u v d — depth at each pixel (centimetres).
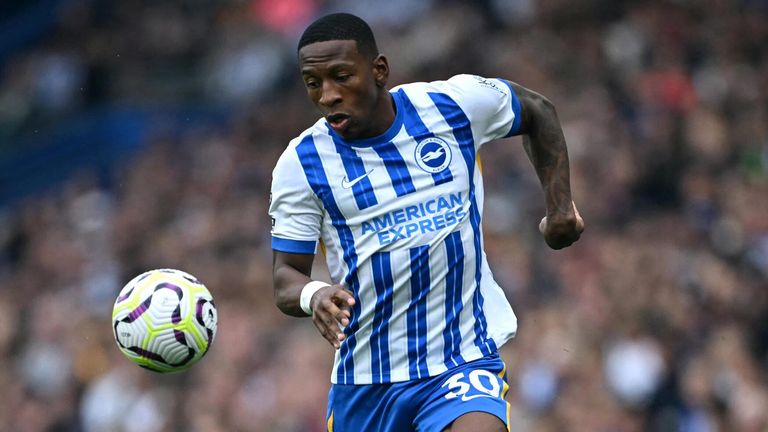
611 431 3878
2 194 7831
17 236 6750
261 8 7250
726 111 5428
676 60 5700
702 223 4725
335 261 1842
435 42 6162
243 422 4328
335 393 1894
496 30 6256
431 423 1786
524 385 4081
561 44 5956
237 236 5466
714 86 5547
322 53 1744
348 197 1803
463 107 1838
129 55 7769
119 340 1883
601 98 5503
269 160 6000
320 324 1705
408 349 1816
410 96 1838
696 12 5978
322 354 4350
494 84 1875
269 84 6912
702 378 3888
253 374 4462
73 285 5862
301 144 1830
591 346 4128
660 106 5406
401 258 1794
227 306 4912
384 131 1809
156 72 7638
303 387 4250
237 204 5750
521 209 4978
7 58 8338
